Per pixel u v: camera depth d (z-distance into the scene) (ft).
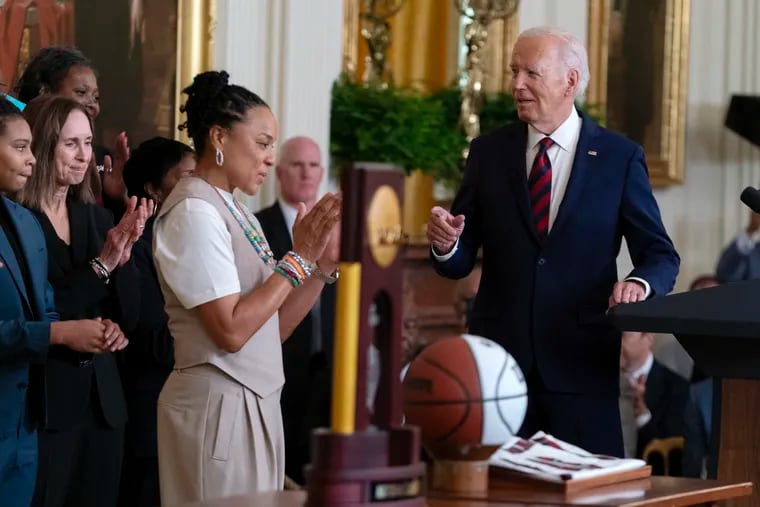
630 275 15.53
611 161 16.16
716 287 12.10
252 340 14.17
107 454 16.53
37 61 18.85
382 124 28.50
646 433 26.03
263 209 25.12
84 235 16.49
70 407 15.83
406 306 30.14
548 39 16.25
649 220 15.96
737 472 12.05
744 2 38.65
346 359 8.58
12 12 22.47
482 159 16.65
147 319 17.85
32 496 15.34
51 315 15.28
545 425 15.89
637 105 36.55
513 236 16.15
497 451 11.02
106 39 23.93
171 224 14.01
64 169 16.15
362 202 8.62
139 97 24.48
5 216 15.01
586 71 16.40
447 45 33.53
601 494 10.61
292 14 27.53
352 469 8.55
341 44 29.04
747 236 34.88
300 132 27.68
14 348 14.30
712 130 38.34
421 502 8.89
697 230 38.19
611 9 35.96
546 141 16.26
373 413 9.02
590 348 15.85
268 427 14.17
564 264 15.96
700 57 38.37
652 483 11.24
